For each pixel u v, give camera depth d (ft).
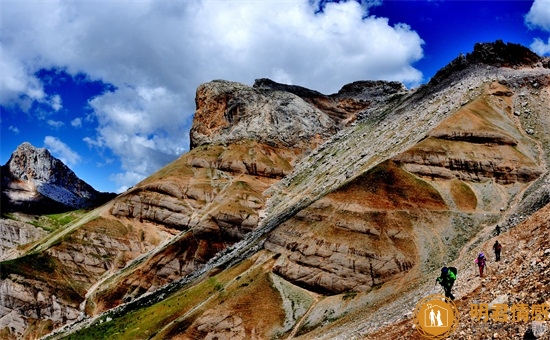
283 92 613.52
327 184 398.42
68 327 361.30
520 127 339.57
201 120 595.88
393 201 272.51
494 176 291.17
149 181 509.35
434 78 470.39
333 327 214.28
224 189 485.15
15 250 478.59
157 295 347.36
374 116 515.09
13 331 373.20
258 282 265.34
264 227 386.52
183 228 455.63
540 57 444.55
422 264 237.66
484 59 443.32
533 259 94.68
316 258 259.39
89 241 440.45
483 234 246.68
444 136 314.96
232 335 242.37
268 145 547.08
